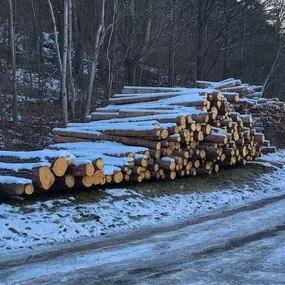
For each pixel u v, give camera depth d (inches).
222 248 229.3
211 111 442.6
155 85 1125.7
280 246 233.3
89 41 946.1
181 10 1028.5
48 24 1124.5
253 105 593.6
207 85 605.0
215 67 1464.1
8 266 192.7
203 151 425.7
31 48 940.0
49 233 245.8
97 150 383.2
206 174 451.2
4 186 270.2
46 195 299.1
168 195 364.5
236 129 474.0
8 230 236.4
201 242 242.2
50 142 594.9
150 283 173.3
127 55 874.8
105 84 1022.4
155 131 369.7
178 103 440.5
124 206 311.7
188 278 180.1
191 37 1139.3
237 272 188.9
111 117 467.8
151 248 228.2
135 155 364.8
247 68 1648.6
